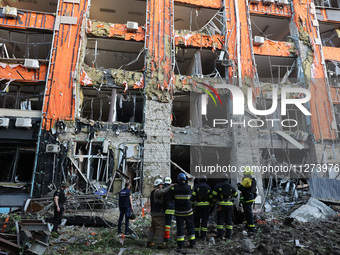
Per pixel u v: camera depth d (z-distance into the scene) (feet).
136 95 54.54
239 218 28.68
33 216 30.25
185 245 21.31
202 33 53.88
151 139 44.91
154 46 50.08
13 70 45.78
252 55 53.57
